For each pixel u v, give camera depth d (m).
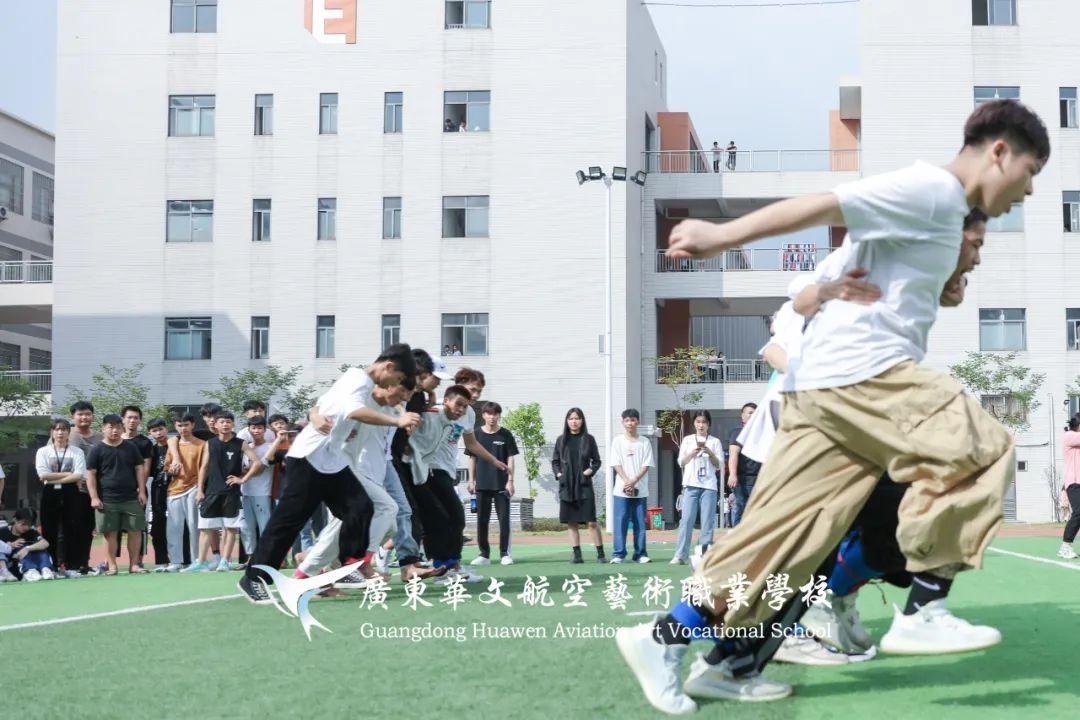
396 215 34.59
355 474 7.93
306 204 34.78
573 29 34.44
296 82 35.03
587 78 34.38
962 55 34.28
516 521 32.06
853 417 3.58
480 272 34.19
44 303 36.53
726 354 44.19
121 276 35.12
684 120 40.12
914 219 3.51
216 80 35.19
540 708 3.80
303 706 3.94
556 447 13.18
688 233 3.35
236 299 34.78
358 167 34.69
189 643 5.70
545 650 5.11
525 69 34.53
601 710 3.76
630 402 34.19
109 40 35.50
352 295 34.50
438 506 9.05
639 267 35.66
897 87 34.41
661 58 41.62
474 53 34.62
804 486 3.67
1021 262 33.78
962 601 6.92
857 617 4.80
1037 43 34.19
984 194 3.60
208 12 35.41
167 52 35.38
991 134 3.56
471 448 9.55
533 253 34.06
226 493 12.62
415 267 34.34
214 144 35.12
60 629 6.50
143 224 35.16
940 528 3.48
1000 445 3.49
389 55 34.81
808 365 3.68
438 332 34.22
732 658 3.96
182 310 34.94
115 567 12.89
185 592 9.41
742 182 35.34
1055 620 5.84
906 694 3.96
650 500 34.44
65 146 35.44
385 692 4.16
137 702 4.09
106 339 35.03
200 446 13.20
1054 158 33.84
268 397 33.59
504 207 34.28
